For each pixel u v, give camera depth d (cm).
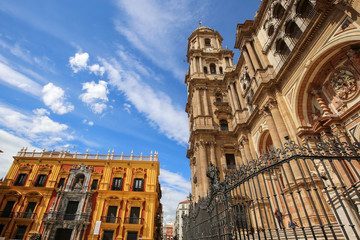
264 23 2208
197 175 2556
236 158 2603
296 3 1630
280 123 1711
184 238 1861
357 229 589
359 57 1209
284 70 1705
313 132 1476
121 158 3272
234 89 3056
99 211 2775
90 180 3022
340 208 655
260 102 2017
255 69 2223
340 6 1210
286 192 1497
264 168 579
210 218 889
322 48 1345
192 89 3359
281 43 1919
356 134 1212
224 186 756
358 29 1096
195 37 4153
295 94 1606
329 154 551
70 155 3300
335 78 1384
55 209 2734
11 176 2991
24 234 2569
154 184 3042
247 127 2506
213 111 3062
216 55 3750
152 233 2691
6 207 2770
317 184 1278
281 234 1117
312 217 1207
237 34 2669
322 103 1463
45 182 2988
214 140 2686
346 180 1112
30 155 3234
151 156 3331
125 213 2784
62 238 2620
